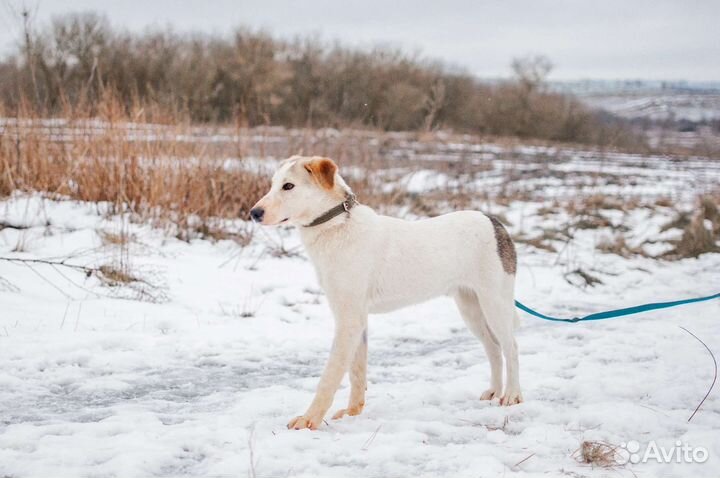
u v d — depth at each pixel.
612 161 24.78
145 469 3.66
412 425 4.38
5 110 9.98
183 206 9.34
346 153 12.38
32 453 3.79
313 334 6.64
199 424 4.33
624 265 10.12
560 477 3.64
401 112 26.73
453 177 15.94
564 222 12.66
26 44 9.93
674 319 7.31
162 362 5.65
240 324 6.74
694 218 12.23
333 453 3.93
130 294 7.17
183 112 12.28
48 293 6.86
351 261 4.66
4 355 5.40
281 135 12.91
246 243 9.31
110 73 17.12
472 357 6.09
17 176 9.38
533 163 22.33
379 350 6.39
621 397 4.96
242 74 21.94
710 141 29.16
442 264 4.88
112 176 9.44
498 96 34.41
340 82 26.97
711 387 5.04
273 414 4.61
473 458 3.84
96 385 5.03
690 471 3.75
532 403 4.79
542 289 8.77
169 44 23.19
